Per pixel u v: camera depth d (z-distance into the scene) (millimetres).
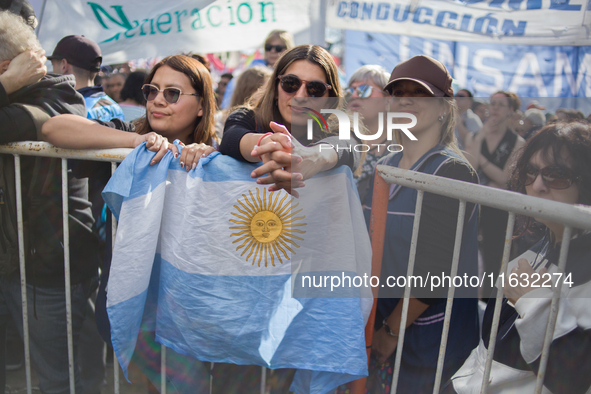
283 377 1544
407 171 1186
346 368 1303
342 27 3051
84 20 2861
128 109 3189
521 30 2898
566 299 1158
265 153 1235
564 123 1075
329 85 1447
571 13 2816
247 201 1336
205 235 1347
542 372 1133
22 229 1616
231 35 2941
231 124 1451
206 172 1359
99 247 1906
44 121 1604
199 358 1388
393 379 1352
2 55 1607
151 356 1568
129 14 2865
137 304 1376
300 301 1345
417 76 1481
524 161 1104
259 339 1358
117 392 1605
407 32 3020
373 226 1274
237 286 1354
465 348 1445
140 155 1381
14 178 1634
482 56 3488
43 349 1757
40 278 1697
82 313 1811
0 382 1848
